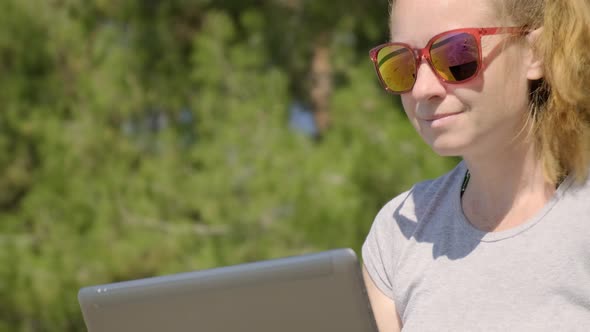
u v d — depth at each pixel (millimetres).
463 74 1627
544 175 1643
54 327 6582
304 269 1559
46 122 6770
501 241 1670
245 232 6012
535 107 1689
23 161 7242
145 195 6434
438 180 1909
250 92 6480
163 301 1656
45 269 6289
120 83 6832
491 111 1647
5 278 6410
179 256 6215
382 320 1903
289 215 5887
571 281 1577
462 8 1644
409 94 1727
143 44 7074
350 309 1561
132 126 7086
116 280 6527
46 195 6582
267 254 5793
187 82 7105
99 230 6309
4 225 6672
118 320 1691
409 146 5645
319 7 7191
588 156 1627
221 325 1636
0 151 7113
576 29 1615
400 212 1913
